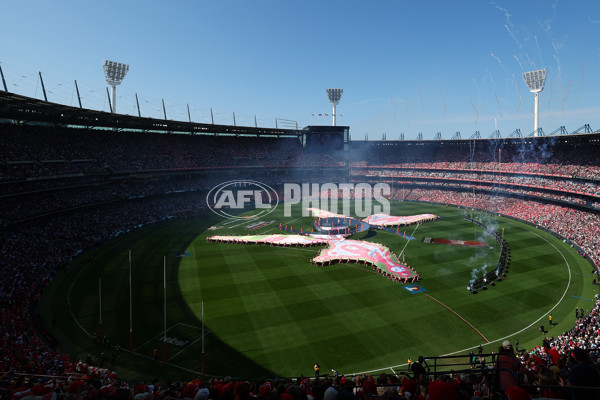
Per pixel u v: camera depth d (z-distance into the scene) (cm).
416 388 1234
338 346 3725
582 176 9400
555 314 4412
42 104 6906
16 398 1417
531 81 12531
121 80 11519
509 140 12594
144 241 7888
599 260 6044
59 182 8212
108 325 4175
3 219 6347
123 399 855
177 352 3631
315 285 5378
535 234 8256
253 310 4550
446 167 13962
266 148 15788
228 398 868
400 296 4959
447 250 7150
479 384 1273
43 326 4112
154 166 11175
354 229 8944
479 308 4588
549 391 948
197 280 5578
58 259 6191
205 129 13088
